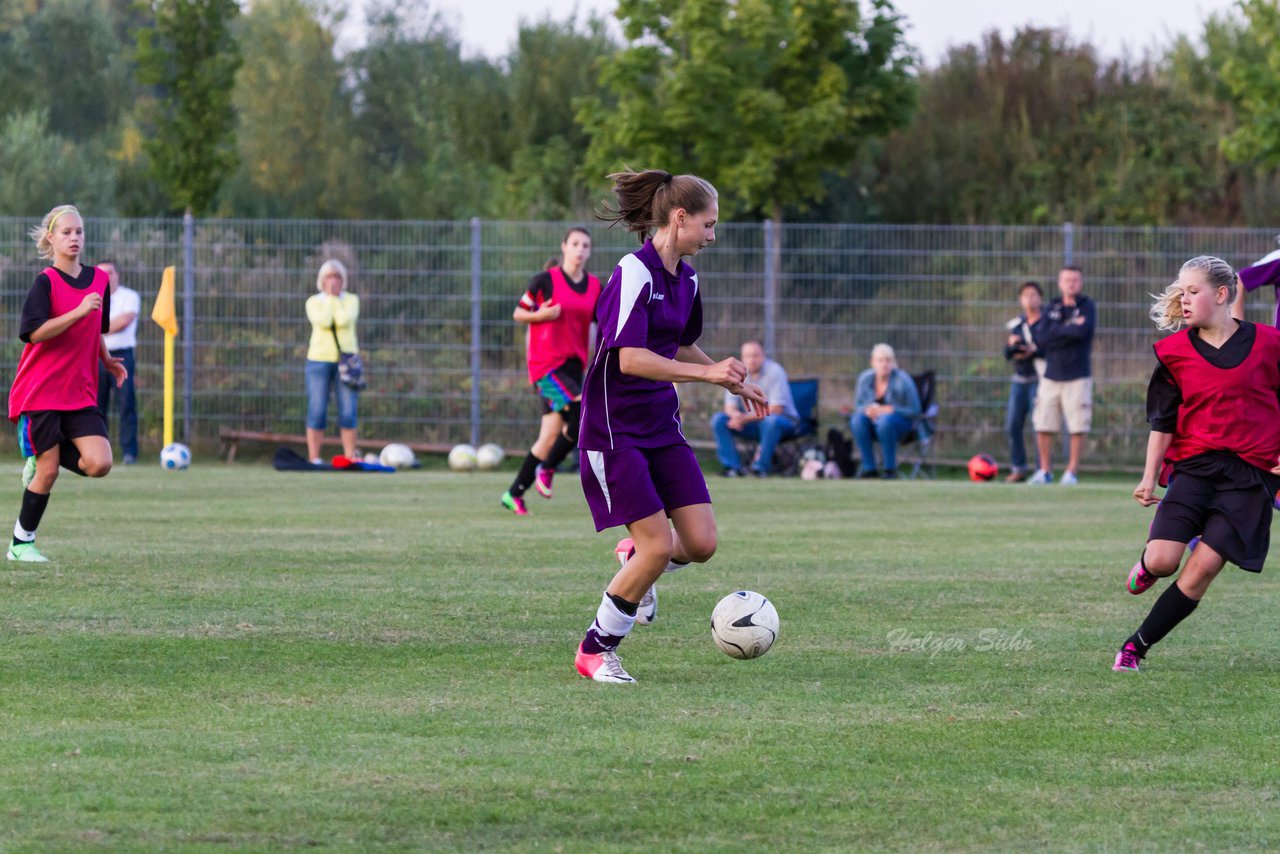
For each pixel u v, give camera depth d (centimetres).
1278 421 1975
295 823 1226
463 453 6431
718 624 1953
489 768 1411
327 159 12975
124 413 6294
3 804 1264
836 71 9188
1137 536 3725
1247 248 6475
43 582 2608
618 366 1853
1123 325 6531
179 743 1488
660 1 8831
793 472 6309
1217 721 1664
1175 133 11812
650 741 1531
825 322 6619
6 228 6694
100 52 14362
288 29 16338
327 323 6184
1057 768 1450
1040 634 2244
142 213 10056
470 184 11544
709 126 8694
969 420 6562
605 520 1869
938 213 11769
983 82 12369
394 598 2492
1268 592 2761
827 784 1374
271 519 3909
